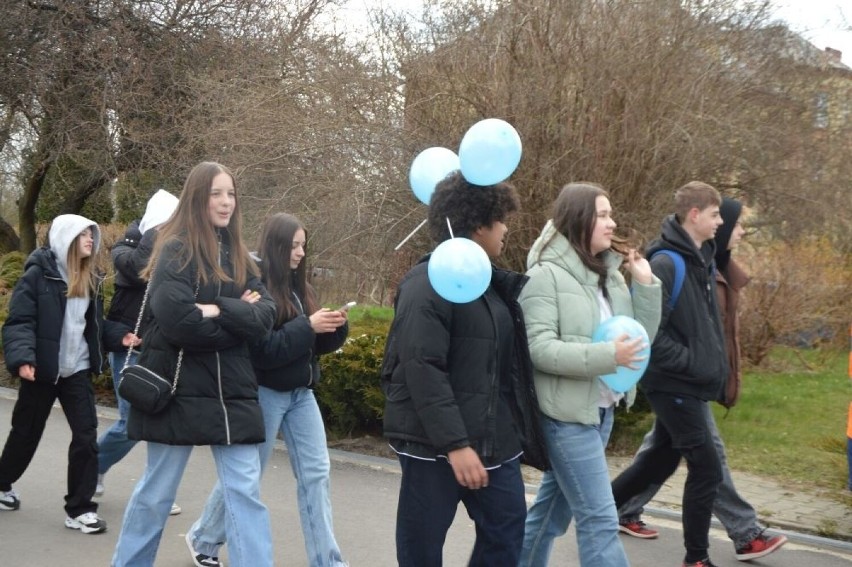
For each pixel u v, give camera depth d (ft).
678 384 14.70
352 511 19.43
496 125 11.00
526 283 11.46
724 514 16.61
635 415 25.43
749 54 34.22
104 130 52.90
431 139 31.89
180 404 12.16
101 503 19.42
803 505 20.07
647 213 30.09
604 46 29.89
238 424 12.32
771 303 39.73
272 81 37.78
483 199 11.13
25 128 56.44
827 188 38.68
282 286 14.70
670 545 17.40
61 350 17.19
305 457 14.67
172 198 18.74
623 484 16.76
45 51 53.11
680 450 15.03
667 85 30.27
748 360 40.37
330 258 33.30
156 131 52.11
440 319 10.53
